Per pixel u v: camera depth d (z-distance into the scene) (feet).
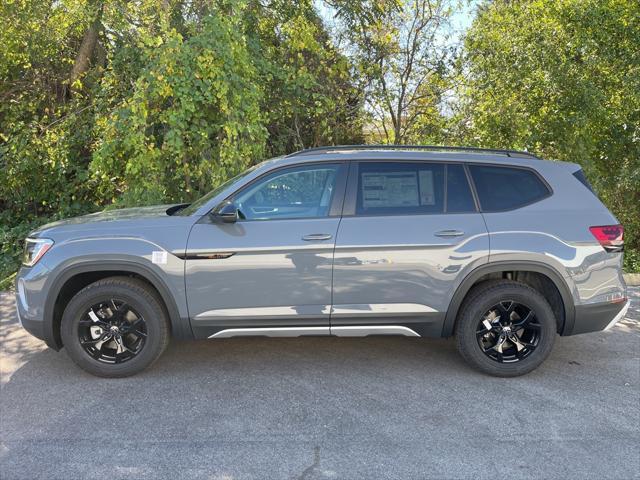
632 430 11.60
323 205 13.99
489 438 11.23
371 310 13.80
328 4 30.78
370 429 11.59
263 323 13.80
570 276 13.87
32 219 32.19
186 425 11.74
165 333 14.02
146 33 24.04
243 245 13.51
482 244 13.75
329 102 28.78
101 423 11.83
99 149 24.23
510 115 26.86
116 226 13.92
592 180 27.30
